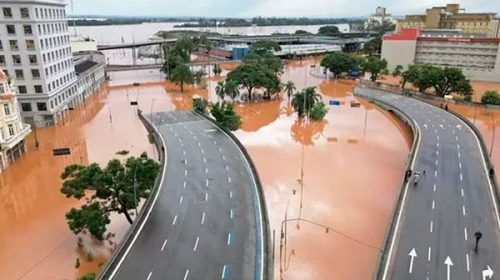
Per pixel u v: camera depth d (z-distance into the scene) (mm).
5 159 67938
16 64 86562
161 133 78625
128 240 39188
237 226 42281
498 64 154625
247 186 52844
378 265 36250
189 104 116188
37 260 42969
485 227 43906
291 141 83625
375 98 118875
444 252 39375
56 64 96500
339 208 54000
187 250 37812
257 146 80375
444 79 117812
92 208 44562
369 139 84688
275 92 124250
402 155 74750
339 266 41750
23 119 90375
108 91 137000
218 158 64125
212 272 34594
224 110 87125
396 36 175625
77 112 107000
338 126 94688
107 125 94625
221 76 167125
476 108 112062
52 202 56438
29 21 84250
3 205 55688
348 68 162125
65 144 80875
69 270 41250
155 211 45406
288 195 57844
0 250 44844
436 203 49188
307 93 100062
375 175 65188
